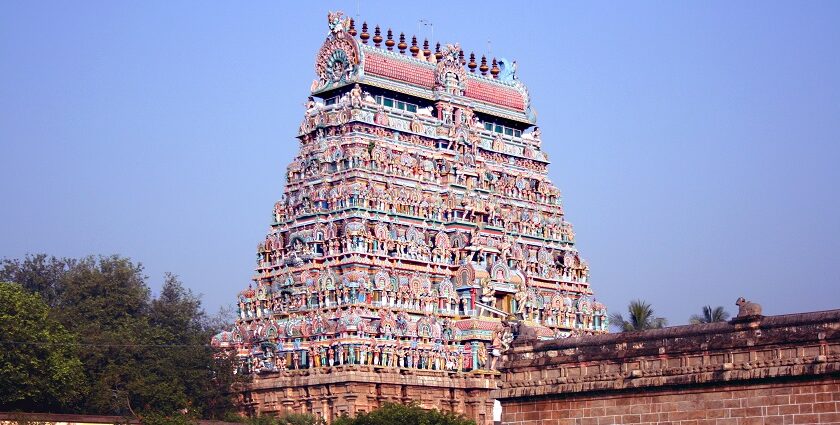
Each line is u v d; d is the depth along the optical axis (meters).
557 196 172.38
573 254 171.00
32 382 132.88
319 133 159.12
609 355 89.06
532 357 93.81
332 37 160.88
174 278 173.25
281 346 151.88
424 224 157.75
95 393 139.00
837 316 79.88
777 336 81.25
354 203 153.12
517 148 171.12
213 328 167.88
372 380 145.62
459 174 161.88
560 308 164.75
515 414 93.19
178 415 129.62
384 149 157.00
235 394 151.25
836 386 78.19
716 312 157.62
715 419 82.81
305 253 154.62
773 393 80.56
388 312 149.75
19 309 136.75
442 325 153.12
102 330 153.25
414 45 167.88
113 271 166.75
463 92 165.88
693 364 84.69
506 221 164.88
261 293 157.50
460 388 151.12
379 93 159.88
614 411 87.81
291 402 148.62
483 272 156.88
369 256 152.00
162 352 148.00
